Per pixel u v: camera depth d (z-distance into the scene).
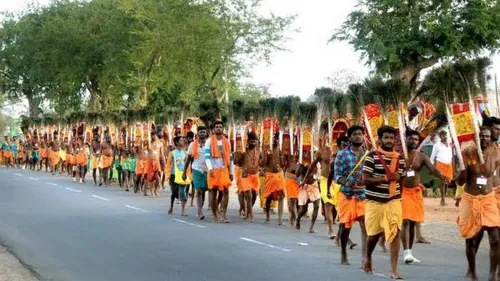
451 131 9.41
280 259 11.64
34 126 48.38
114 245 13.20
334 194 13.87
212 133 17.77
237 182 18.44
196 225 16.25
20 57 57.91
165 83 44.38
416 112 14.26
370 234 10.01
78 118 38.38
